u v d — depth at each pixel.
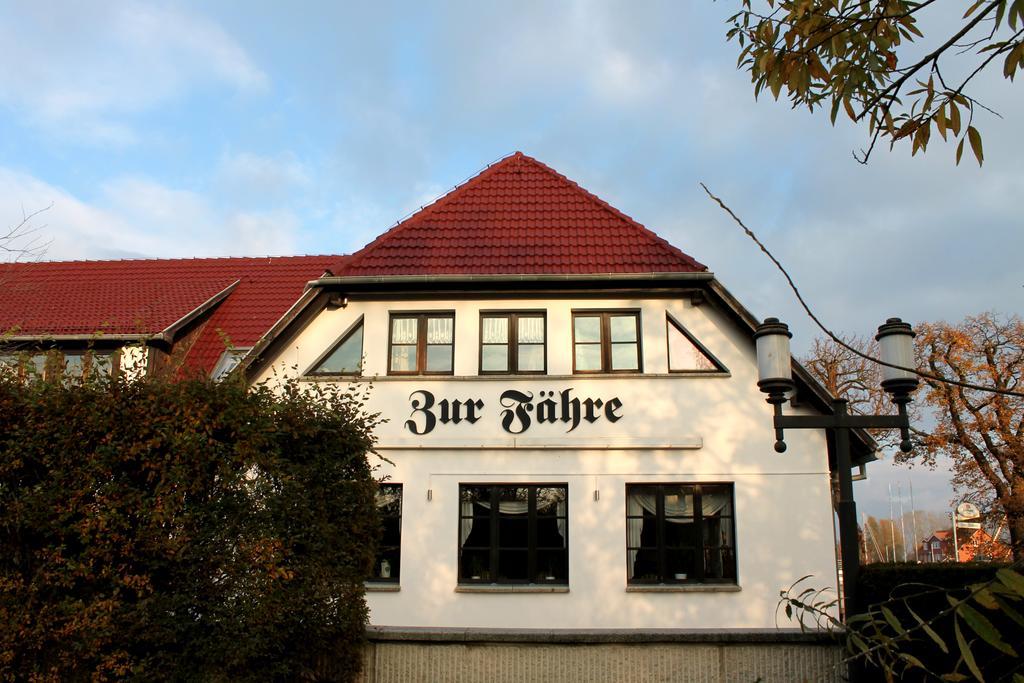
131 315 19.39
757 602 14.77
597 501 15.23
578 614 14.82
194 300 20.58
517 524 15.35
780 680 9.07
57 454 7.78
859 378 38.28
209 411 8.38
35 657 7.53
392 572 15.29
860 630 4.02
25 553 7.70
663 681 9.20
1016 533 31.33
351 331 16.25
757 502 15.13
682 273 15.55
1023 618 3.03
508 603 14.93
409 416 15.66
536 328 16.17
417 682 9.50
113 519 7.74
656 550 15.20
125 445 7.93
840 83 5.13
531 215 17.98
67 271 23.47
